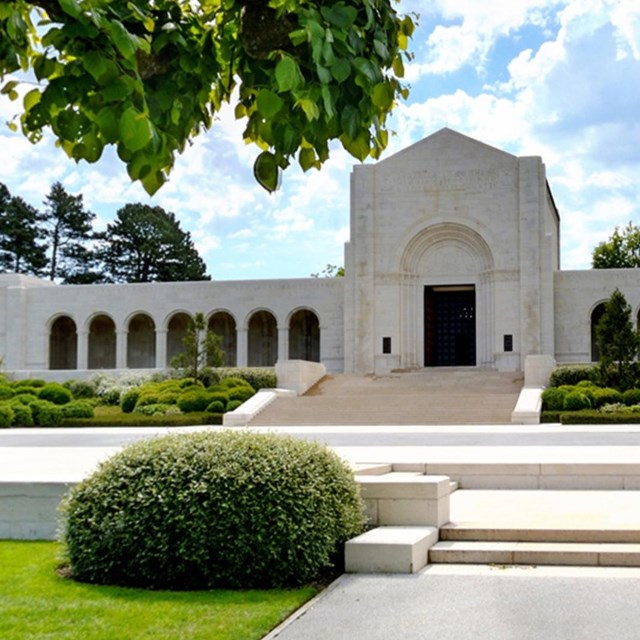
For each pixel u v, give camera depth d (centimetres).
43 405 3747
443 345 5703
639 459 1645
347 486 1086
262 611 858
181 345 6328
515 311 5209
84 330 5959
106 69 417
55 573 1036
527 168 5238
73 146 483
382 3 505
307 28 419
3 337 6022
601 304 5381
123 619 825
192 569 963
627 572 1023
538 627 811
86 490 1021
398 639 784
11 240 9744
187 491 971
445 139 5369
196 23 539
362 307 5350
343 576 1019
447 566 1069
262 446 1027
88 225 10131
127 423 3612
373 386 4503
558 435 2567
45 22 462
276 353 6256
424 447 2161
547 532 1132
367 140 496
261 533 960
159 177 497
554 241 6544
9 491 1250
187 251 10275
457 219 5312
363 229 5403
